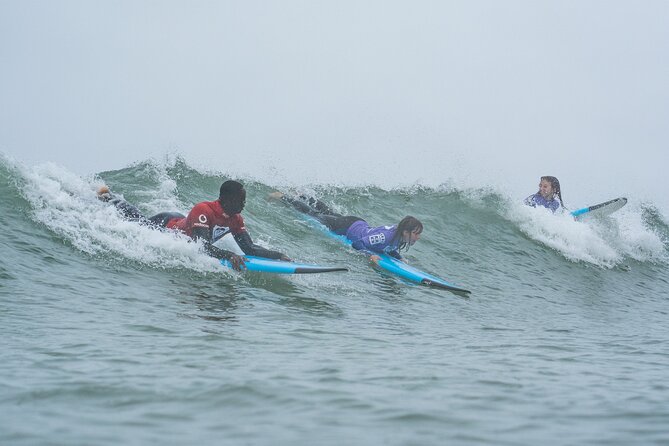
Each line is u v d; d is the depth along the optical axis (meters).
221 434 8.75
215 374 11.70
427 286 25.33
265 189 31.97
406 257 28.78
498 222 34.22
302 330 16.75
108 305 17.31
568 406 10.66
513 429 9.36
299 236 27.95
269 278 22.48
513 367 13.80
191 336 14.88
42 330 14.43
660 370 14.16
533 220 34.44
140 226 22.88
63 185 24.50
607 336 19.25
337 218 29.05
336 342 15.62
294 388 11.00
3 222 21.45
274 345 14.63
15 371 11.39
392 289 24.11
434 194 36.06
